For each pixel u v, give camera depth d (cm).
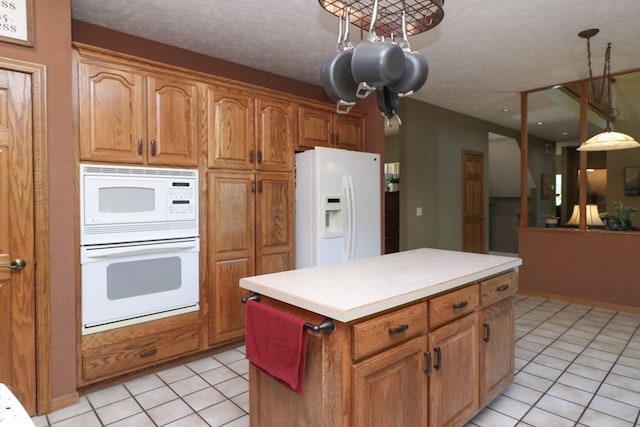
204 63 345
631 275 399
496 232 852
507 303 229
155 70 258
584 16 272
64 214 221
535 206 695
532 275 466
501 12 265
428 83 432
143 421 208
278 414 166
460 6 256
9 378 207
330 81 176
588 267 427
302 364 146
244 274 306
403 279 181
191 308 278
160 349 263
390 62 156
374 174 383
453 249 573
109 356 241
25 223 210
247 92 307
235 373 266
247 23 282
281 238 330
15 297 208
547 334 339
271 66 374
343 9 171
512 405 223
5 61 200
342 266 214
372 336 143
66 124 221
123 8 261
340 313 133
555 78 416
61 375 221
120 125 243
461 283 187
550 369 270
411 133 498
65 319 223
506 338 228
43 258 214
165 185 262
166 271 265
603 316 389
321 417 146
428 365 168
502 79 418
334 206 340
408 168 493
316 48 329
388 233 564
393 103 184
